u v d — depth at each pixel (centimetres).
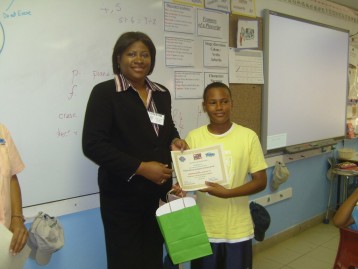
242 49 270
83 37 183
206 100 163
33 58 168
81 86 186
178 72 229
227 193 149
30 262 178
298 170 346
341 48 379
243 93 274
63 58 178
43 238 162
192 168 151
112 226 156
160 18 216
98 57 190
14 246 125
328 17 361
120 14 196
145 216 161
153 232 165
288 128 319
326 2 355
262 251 313
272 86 297
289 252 312
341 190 400
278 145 309
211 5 245
